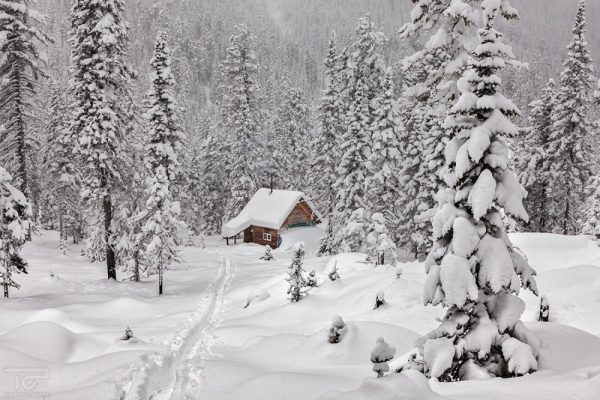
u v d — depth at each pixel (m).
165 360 10.88
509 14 11.46
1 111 28.69
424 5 14.59
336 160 40.41
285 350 12.65
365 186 32.84
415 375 6.74
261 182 58.66
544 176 36.03
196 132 87.06
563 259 20.30
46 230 50.31
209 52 152.12
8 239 19.42
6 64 27.22
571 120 33.09
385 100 32.75
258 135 58.12
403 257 38.16
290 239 49.19
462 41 13.55
